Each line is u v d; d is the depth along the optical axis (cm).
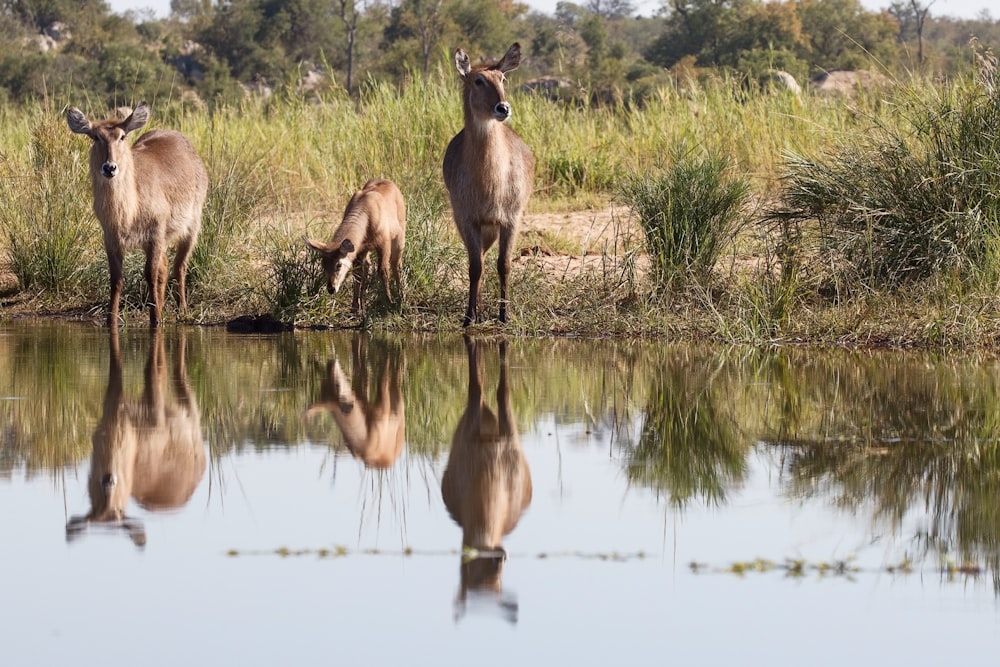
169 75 9094
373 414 1719
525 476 1426
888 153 2500
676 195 2550
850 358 2122
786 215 2555
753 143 3678
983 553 1159
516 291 2558
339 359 2131
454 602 1059
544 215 3403
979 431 1606
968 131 2430
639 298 2477
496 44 11194
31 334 2419
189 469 1440
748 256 2728
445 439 1589
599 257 2939
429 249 2723
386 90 4084
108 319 2567
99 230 2953
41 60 8644
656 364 2075
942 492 1341
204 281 2764
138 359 2122
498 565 1142
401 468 1455
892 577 1103
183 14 15725
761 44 10138
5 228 3091
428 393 1850
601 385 1908
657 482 1402
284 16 11600
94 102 5822
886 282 2375
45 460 1470
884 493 1341
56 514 1274
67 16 13050
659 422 1675
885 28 10112
